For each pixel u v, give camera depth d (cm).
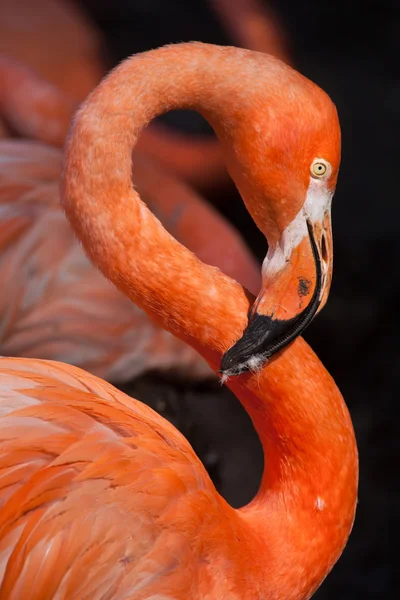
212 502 248
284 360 250
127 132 248
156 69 248
